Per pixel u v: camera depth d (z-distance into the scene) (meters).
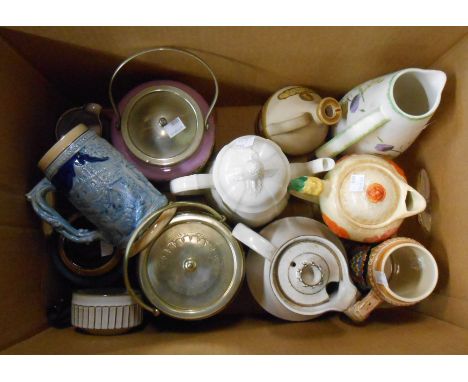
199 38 0.62
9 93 0.61
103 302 0.64
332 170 0.67
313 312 0.61
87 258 0.73
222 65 0.71
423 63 0.70
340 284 0.62
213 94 0.82
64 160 0.61
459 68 0.64
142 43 0.63
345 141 0.67
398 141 0.66
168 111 0.73
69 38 0.61
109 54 0.66
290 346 0.56
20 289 0.61
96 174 0.62
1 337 0.55
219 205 0.70
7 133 0.60
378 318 0.70
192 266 0.64
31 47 0.63
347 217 0.63
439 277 0.68
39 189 0.64
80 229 0.66
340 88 0.78
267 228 0.71
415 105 0.67
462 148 0.63
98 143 0.64
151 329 0.70
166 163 0.72
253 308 0.81
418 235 0.75
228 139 0.87
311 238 0.63
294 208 0.80
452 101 0.65
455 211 0.64
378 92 0.64
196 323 0.74
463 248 0.62
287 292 0.62
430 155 0.72
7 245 0.58
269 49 0.66
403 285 0.67
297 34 0.62
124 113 0.72
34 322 0.64
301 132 0.72
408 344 0.55
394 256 0.70
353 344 0.56
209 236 0.66
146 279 0.64
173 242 0.65
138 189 0.64
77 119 0.73
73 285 0.76
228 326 0.72
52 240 0.72
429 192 0.72
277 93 0.75
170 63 0.71
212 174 0.65
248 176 0.61
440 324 0.63
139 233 0.63
